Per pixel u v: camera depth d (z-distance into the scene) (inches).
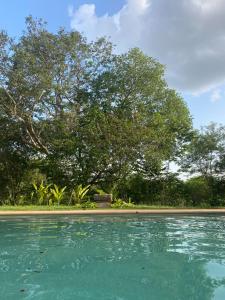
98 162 894.4
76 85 978.7
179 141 1002.7
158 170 944.3
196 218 600.7
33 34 917.2
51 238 396.2
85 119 950.4
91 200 816.9
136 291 221.5
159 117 955.3
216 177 957.2
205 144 964.6
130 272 262.5
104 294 215.6
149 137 854.5
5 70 874.1
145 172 940.6
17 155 961.5
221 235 426.3
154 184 930.7
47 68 894.4
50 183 888.3
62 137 911.7
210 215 645.9
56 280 241.0
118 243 370.6
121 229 467.5
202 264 287.4
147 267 276.7
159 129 939.3
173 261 296.0
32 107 901.8
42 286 228.5
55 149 933.2
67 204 782.5
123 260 297.6
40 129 933.8
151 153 849.5
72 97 981.2
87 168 918.4
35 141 956.0
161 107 1016.9
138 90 996.6
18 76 855.7
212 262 293.7
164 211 645.9
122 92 994.7
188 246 358.9
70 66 951.0
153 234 430.0
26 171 940.0
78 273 257.9
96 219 565.9
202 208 737.0
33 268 269.6
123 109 968.3
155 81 992.9
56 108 952.9
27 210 628.4
